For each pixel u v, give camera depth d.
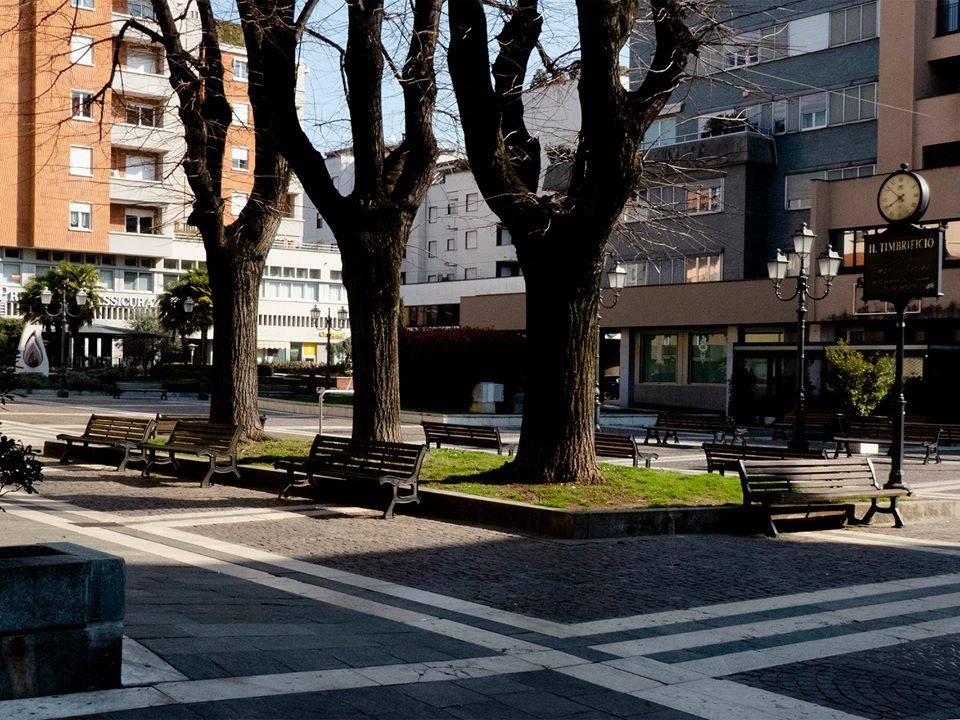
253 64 16.17
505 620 7.02
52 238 56.72
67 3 17.30
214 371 17.67
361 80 14.40
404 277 71.06
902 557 10.45
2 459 4.86
